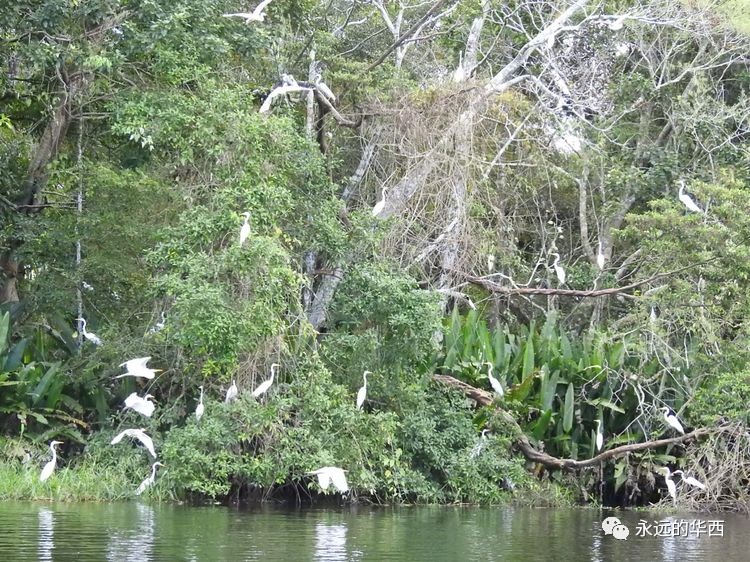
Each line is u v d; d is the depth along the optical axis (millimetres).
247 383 15766
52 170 18469
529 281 21359
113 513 13422
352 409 16109
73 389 17562
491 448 17953
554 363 19266
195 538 11180
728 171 20281
